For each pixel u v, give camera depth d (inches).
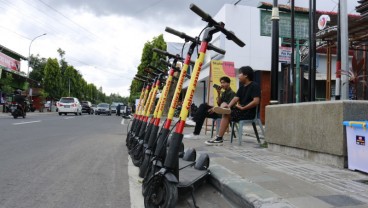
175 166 126.4
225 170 175.3
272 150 254.8
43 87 1967.3
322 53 631.2
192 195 137.5
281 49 462.3
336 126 182.5
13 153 258.2
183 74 144.9
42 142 327.0
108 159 245.8
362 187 143.7
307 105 208.2
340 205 118.1
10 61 1358.3
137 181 181.5
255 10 658.8
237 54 650.2
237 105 287.9
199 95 1027.3
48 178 183.8
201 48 133.8
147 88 271.7
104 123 716.0
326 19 409.4
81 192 159.3
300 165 192.7
